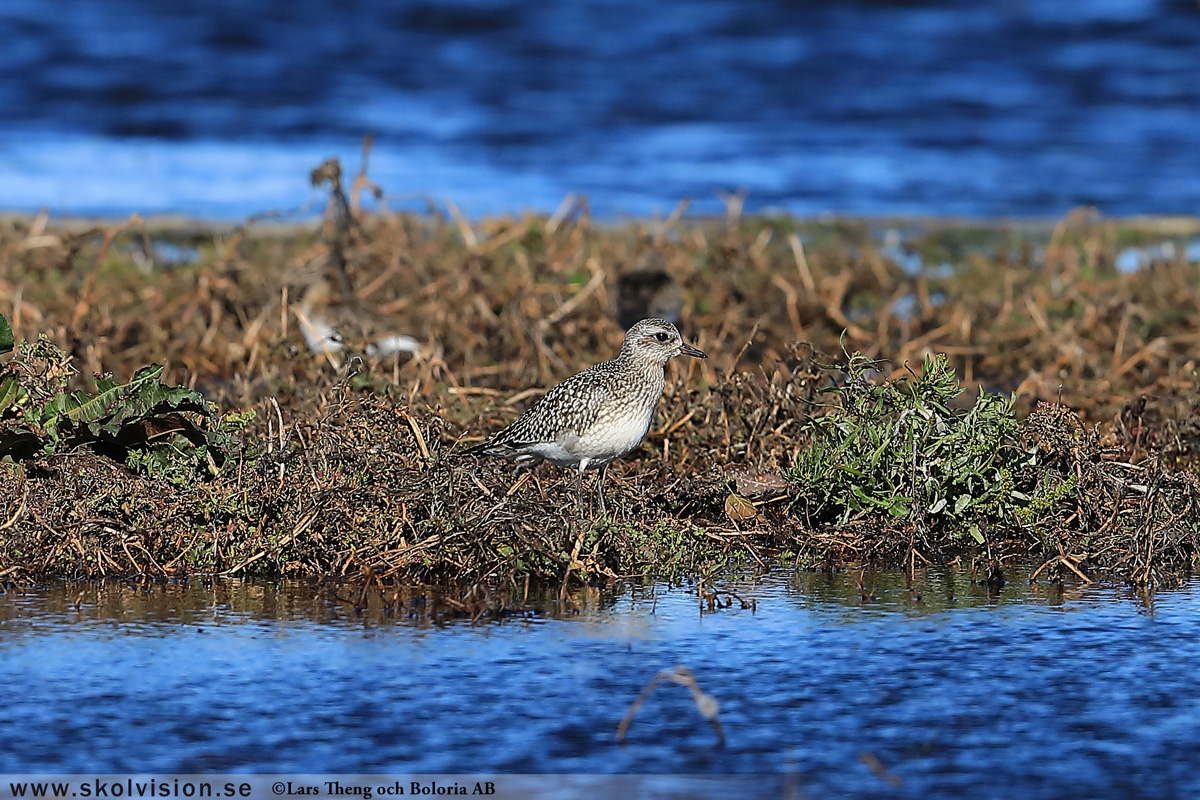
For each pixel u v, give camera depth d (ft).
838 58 163.22
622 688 28.84
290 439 40.70
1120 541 38.04
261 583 35.96
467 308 61.98
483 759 25.48
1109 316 63.52
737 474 42.29
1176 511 39.55
